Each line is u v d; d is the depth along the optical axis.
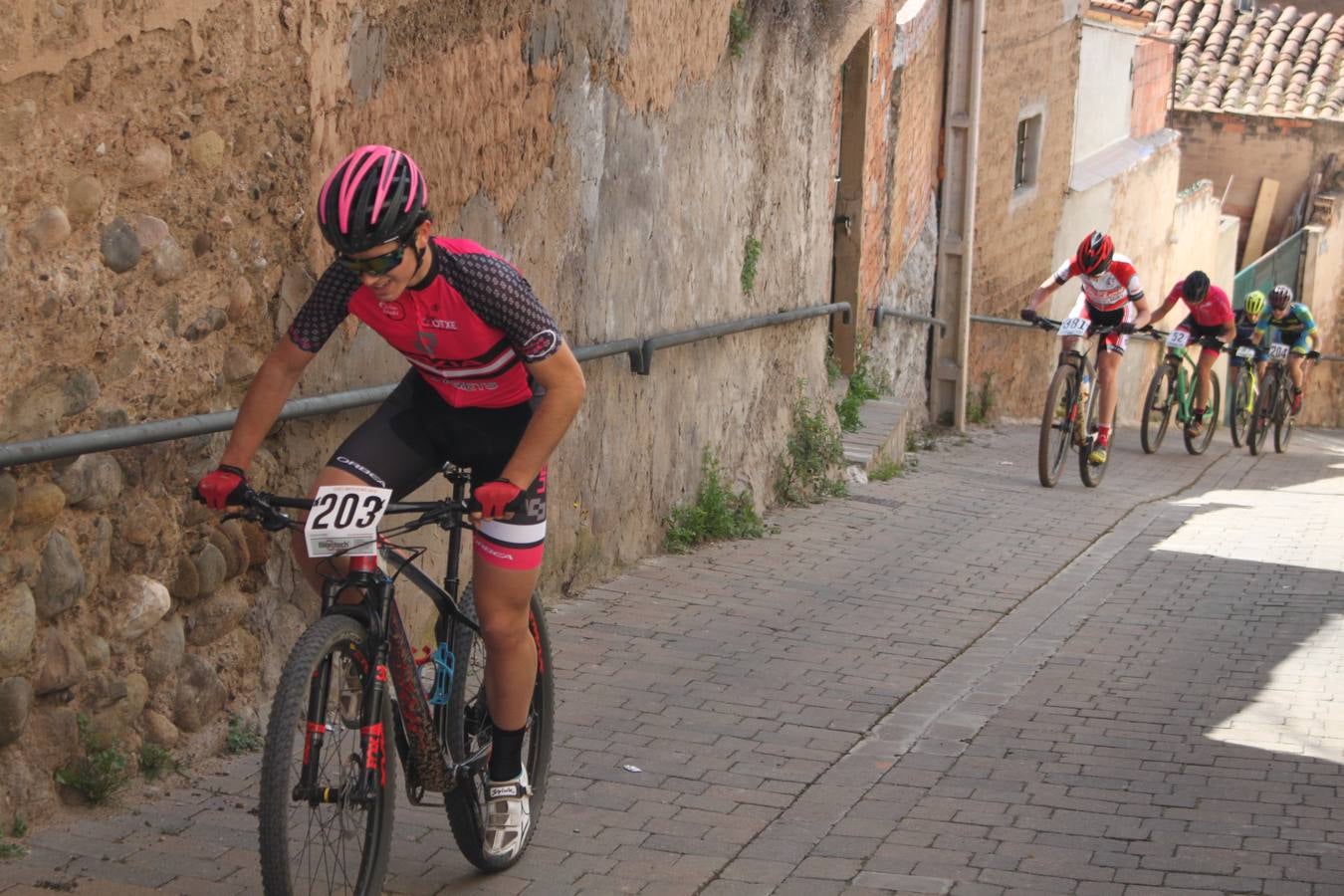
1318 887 4.08
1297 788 4.91
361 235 3.17
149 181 4.36
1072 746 5.32
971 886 4.09
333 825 3.47
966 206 14.20
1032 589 7.82
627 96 7.12
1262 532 9.85
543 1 6.30
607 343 7.00
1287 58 26.62
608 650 6.18
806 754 5.17
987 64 14.88
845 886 4.09
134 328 4.35
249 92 4.70
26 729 4.07
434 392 3.77
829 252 10.11
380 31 5.28
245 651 4.89
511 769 4.00
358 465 3.61
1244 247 25.97
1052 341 17.97
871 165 12.32
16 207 3.93
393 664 3.63
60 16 3.98
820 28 9.42
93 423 4.22
